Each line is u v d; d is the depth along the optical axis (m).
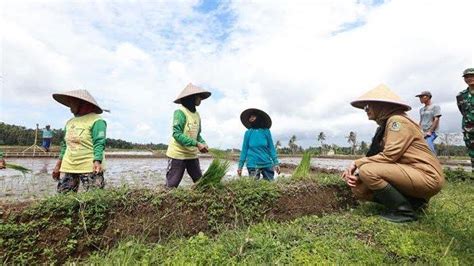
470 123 7.04
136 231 3.51
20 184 5.79
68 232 3.22
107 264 2.87
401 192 4.10
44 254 3.09
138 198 3.62
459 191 6.20
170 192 3.83
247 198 4.16
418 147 4.09
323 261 2.95
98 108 4.43
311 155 5.68
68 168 4.24
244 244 3.22
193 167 4.95
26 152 19.61
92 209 3.35
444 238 3.51
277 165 6.48
